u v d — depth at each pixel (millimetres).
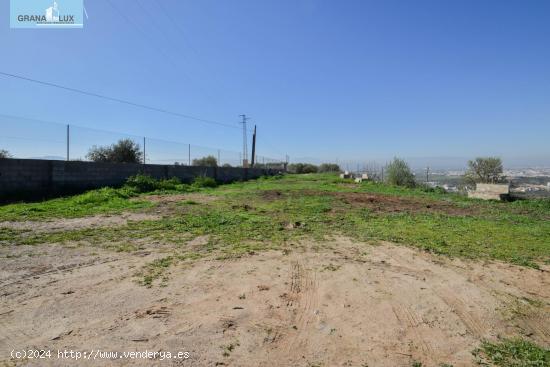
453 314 3783
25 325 3221
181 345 2961
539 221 10062
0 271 4633
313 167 57406
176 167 21078
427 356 2980
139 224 8023
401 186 22906
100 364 2652
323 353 2959
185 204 11617
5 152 11938
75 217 8625
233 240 6758
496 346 3182
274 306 3805
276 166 52875
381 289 4406
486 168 21812
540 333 3467
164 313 3541
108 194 12672
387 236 7461
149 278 4520
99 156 18625
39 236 6598
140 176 16750
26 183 12133
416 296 4219
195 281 4461
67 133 13750
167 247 6125
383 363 2852
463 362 2910
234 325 3354
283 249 6180
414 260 5723
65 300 3787
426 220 9703
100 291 4062
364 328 3408
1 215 8344
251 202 12867
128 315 3471
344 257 5777
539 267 5582
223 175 27344
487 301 4164
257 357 2854
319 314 3662
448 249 6492
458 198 16203
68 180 13664
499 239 7461
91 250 5805
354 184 24344
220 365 2717
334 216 10008
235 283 4434
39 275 4539
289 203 12664
